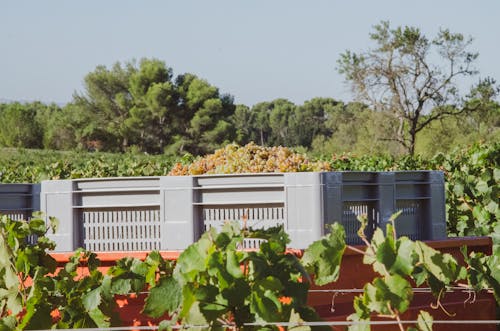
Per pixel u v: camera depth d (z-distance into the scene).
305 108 150.38
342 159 20.84
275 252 3.60
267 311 3.34
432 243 5.68
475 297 5.41
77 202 5.67
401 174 5.80
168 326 3.53
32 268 5.14
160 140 111.00
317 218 5.08
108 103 114.69
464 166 13.70
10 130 119.38
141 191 5.53
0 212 5.96
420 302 5.32
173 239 5.41
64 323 4.88
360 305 3.61
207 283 3.53
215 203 5.32
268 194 5.24
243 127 156.88
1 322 4.92
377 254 3.47
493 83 57.50
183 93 110.19
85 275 5.22
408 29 56.28
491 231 9.13
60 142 114.31
